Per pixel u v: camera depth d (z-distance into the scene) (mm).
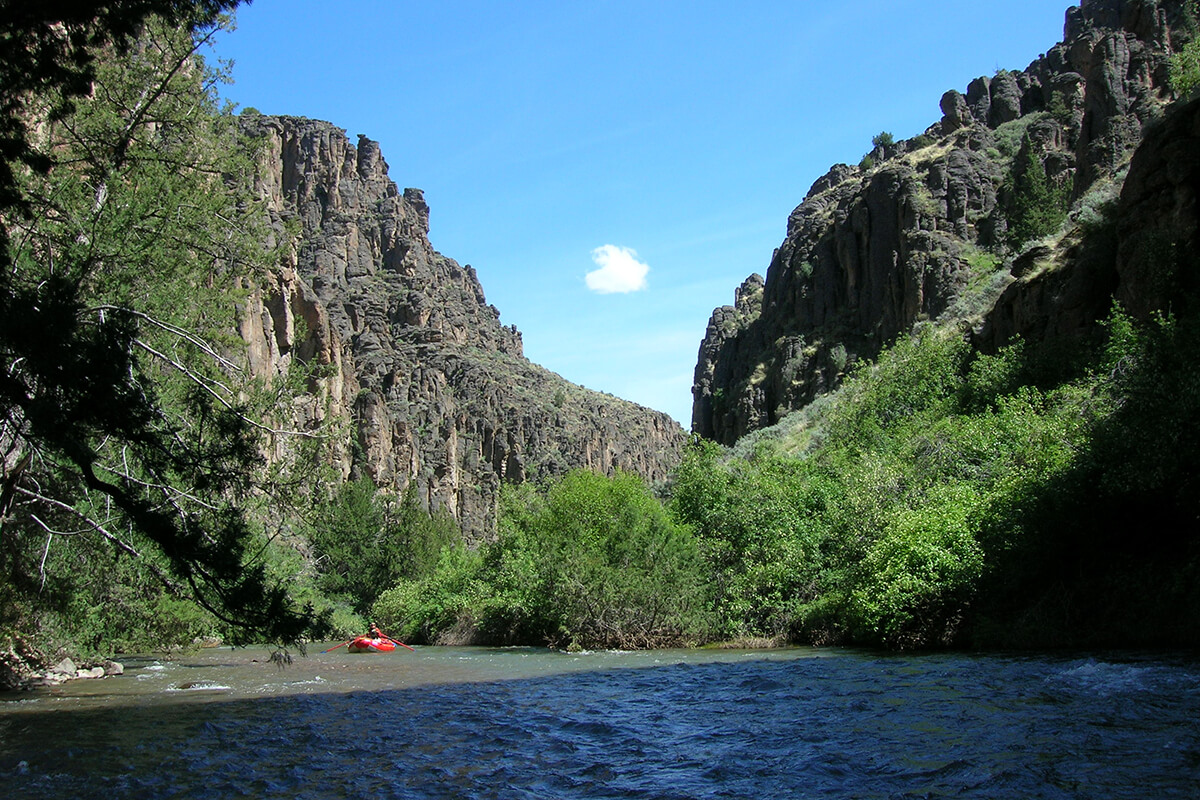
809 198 131250
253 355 69250
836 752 9531
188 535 11070
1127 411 21000
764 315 124625
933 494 24766
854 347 94938
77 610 21781
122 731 12672
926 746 9484
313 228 193625
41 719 14031
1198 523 19062
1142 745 8828
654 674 19625
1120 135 75250
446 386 177875
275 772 9586
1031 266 43250
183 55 20125
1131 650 17297
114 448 15867
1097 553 20438
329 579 69750
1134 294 31000
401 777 9219
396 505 86625
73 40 10914
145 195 19047
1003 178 95500
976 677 15047
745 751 9938
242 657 30031
